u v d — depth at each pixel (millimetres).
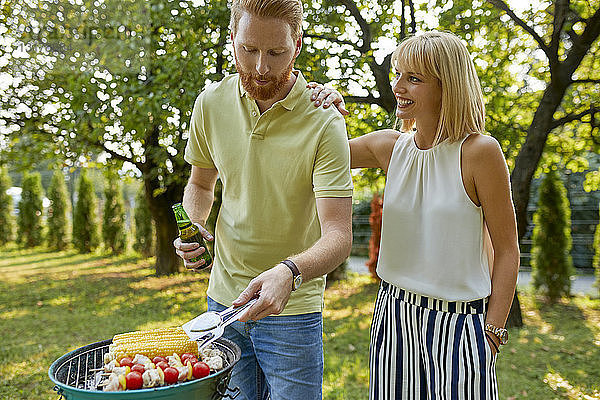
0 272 10992
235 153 1794
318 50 5703
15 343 5441
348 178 1674
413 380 1707
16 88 7953
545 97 5527
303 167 1692
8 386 4109
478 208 1660
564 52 5945
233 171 1814
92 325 6211
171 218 9852
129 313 6898
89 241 14336
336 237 1560
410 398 1711
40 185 16062
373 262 9016
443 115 1657
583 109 6238
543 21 5762
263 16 1455
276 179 1733
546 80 6211
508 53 6059
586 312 6953
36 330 6008
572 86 6324
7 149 8539
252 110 1731
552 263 7578
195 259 1769
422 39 1663
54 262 12531
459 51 1638
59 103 7918
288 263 1417
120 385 1159
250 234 1800
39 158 8500
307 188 1742
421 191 1718
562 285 7559
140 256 13297
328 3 5844
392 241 1767
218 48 5844
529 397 3871
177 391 1134
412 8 5387
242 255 1819
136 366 1241
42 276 10312
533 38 5648
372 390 1807
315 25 5938
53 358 4883
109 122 6906
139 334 1478
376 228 8992
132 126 6355
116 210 13898
